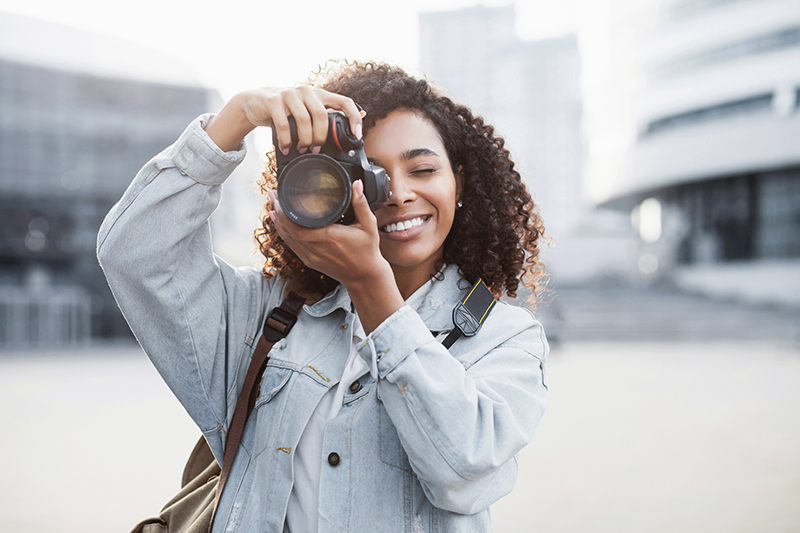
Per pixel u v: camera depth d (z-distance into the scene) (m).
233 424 1.27
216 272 1.31
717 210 33.94
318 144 1.08
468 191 1.44
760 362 14.66
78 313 26.25
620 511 4.18
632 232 48.38
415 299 1.36
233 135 1.20
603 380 11.34
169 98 28.14
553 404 8.56
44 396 10.15
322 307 1.31
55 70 27.08
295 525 1.18
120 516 4.18
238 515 1.21
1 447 6.22
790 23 30.30
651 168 35.53
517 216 1.51
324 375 1.23
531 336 1.30
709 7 33.16
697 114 33.62
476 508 1.15
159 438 6.68
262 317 1.38
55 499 4.54
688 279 32.69
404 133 1.28
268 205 1.49
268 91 1.16
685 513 4.14
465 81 68.75
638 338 23.58
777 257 31.14
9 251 26.61
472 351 1.23
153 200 1.17
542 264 1.69
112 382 12.33
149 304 1.23
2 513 4.21
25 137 26.92
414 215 1.27
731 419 7.40
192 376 1.27
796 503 4.30
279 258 1.41
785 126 30.38
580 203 68.81
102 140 27.70
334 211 1.02
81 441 6.52
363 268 1.06
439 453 1.02
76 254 27.34
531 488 4.72
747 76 31.47
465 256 1.41
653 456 5.67
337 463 1.16
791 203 31.14
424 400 1.03
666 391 9.83
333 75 1.47
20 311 25.23
